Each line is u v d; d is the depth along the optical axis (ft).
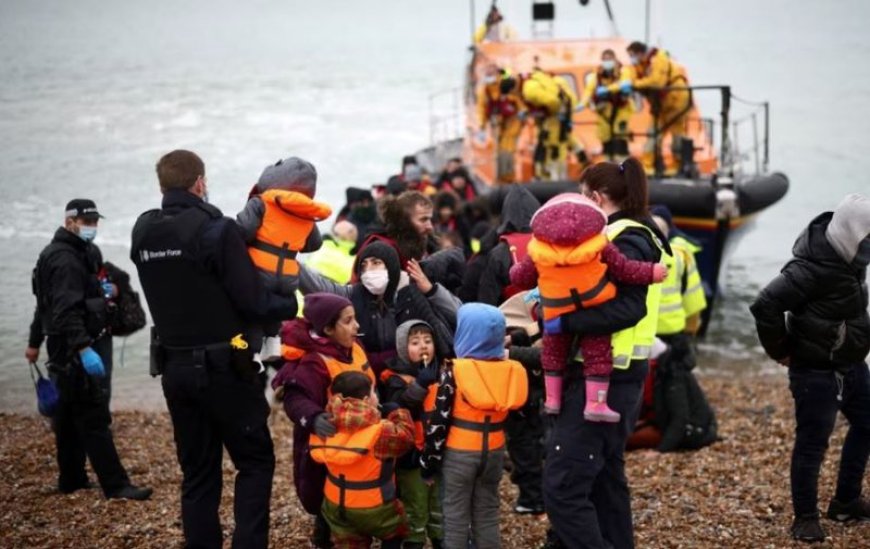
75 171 69.56
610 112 51.47
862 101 123.44
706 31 224.74
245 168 82.94
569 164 52.44
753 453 31.63
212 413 19.25
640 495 27.09
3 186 62.08
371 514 19.77
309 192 19.38
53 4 250.16
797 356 22.71
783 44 191.83
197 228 18.69
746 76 148.05
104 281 27.89
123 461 32.12
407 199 23.48
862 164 91.20
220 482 19.95
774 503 25.81
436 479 21.59
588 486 19.51
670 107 52.70
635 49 51.26
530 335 23.22
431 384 20.71
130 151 80.74
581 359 19.35
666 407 32.50
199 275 18.69
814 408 22.72
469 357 20.49
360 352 20.71
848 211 21.54
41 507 26.84
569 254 18.07
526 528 24.63
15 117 88.07
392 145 99.76
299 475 20.83
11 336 43.24
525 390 20.61
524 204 25.64
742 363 47.11
